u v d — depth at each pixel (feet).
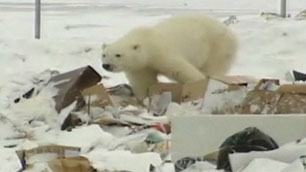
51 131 73.00
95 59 128.67
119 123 75.31
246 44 138.51
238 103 73.41
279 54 133.49
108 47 95.66
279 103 70.95
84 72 83.25
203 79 85.10
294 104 70.49
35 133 71.92
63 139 69.41
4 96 93.61
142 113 82.43
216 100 75.31
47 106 78.84
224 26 103.71
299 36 140.77
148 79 95.30
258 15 188.14
